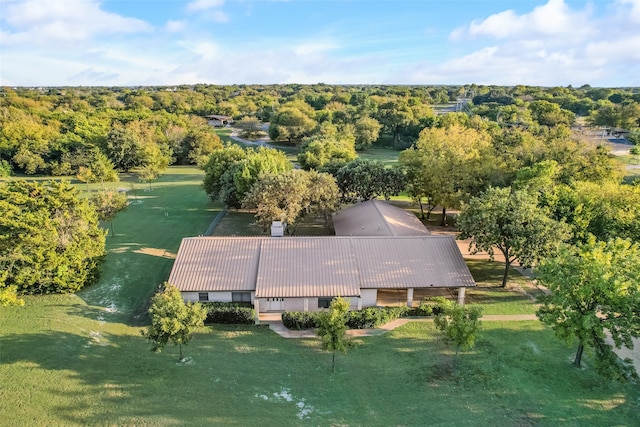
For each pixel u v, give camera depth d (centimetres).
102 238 3872
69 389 2450
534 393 2480
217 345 2972
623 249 2609
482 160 5294
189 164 11144
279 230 4047
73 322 3156
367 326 3222
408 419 2259
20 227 3353
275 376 2627
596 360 2452
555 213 4119
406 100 16750
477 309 2605
